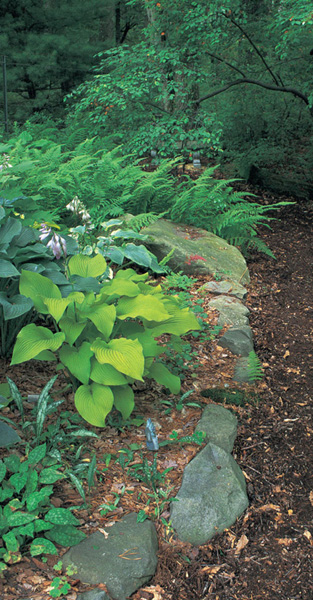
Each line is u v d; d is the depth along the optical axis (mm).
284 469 3588
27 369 4070
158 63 8070
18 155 7332
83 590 2531
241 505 3184
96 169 7152
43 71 12984
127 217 6320
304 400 4328
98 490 3100
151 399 3990
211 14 7719
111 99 7809
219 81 10344
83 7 13578
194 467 3295
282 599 2732
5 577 2525
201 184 6941
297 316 5781
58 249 3488
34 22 13867
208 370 4535
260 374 4438
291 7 7852
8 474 3092
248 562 2918
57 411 3652
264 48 9898
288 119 11414
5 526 2672
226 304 5512
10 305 3471
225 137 10664
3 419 3242
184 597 2682
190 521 3002
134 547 2758
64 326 3418
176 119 8023
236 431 3779
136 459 3365
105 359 3172
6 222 3918
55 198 6312
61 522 2725
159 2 8219
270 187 9773
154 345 3645
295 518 3229
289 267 7109
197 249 6422
